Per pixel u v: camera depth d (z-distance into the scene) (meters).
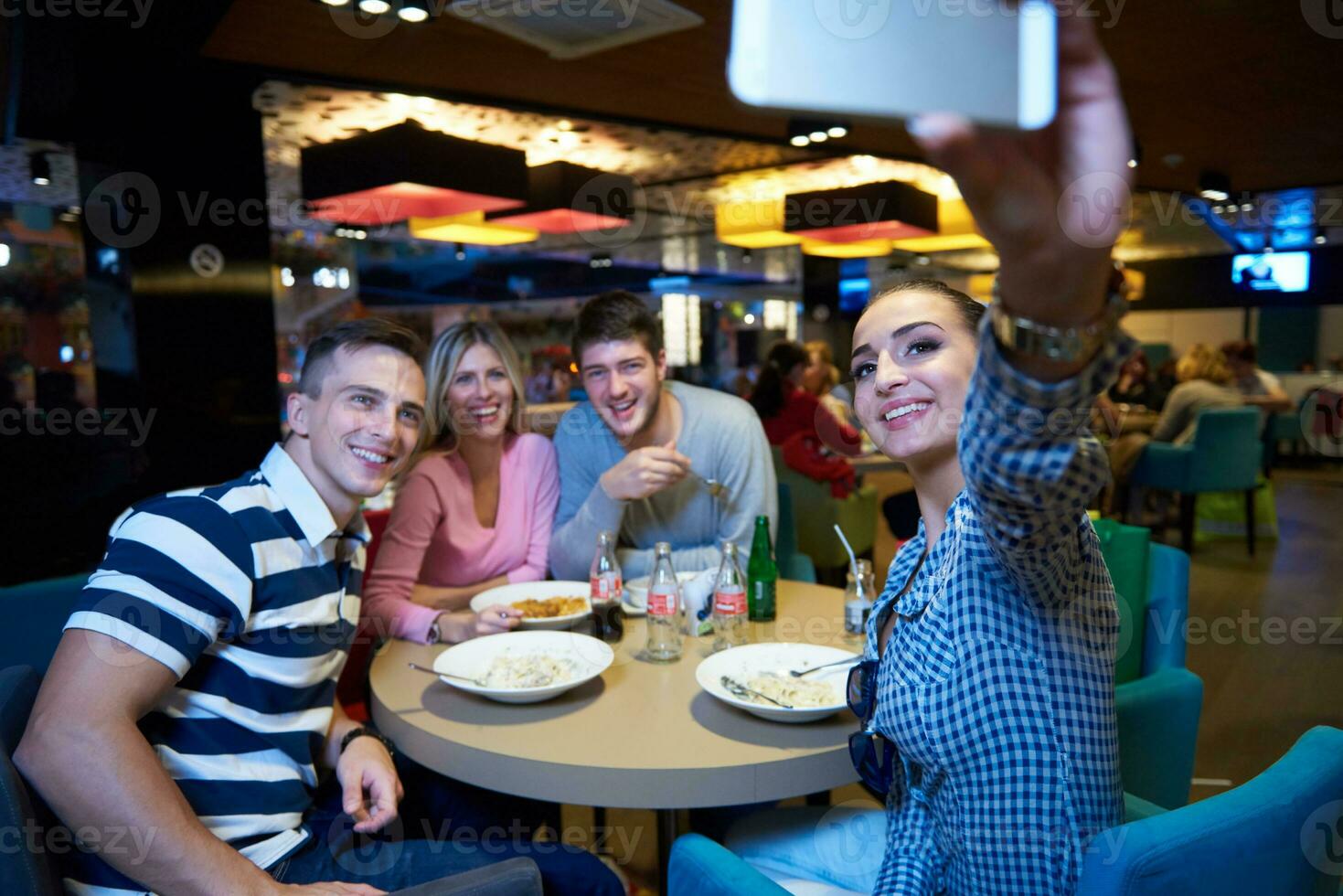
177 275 2.98
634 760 1.17
